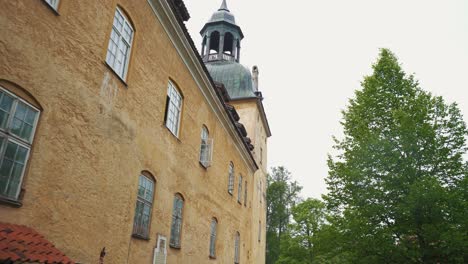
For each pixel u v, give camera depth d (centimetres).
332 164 1736
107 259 786
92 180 745
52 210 628
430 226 1285
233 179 2039
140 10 981
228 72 3244
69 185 673
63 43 668
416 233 1392
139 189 968
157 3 1051
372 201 1531
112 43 850
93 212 743
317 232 1789
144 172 999
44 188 614
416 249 1369
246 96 3091
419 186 1324
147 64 1017
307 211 4212
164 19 1110
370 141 1584
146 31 1016
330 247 1603
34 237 544
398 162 1500
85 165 723
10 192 557
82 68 722
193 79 1395
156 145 1063
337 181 1686
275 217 5344
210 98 1577
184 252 1261
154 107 1054
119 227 841
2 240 482
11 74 555
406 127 1490
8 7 550
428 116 1559
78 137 705
